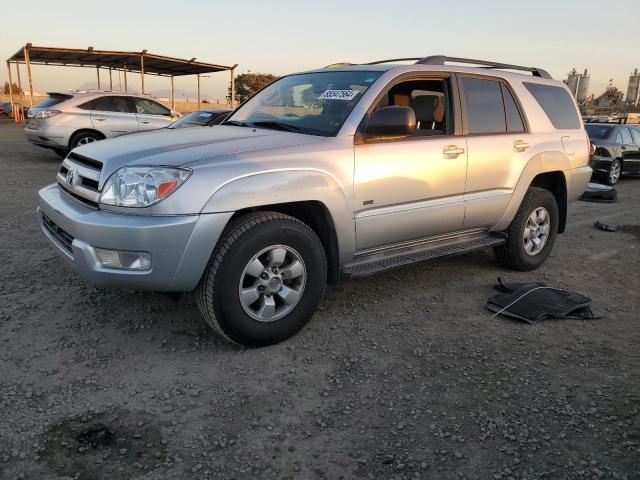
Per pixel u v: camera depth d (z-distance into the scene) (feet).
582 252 20.44
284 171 10.87
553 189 18.30
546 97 17.57
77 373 10.08
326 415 9.09
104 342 11.30
